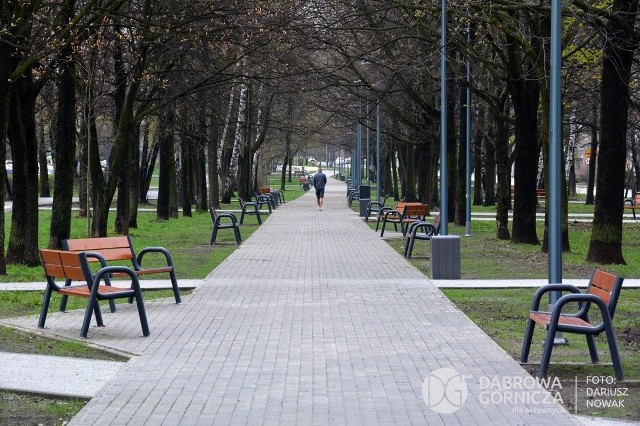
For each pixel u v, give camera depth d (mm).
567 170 77188
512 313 14602
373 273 20594
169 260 15906
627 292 17438
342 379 9641
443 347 11445
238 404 8578
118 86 30250
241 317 14000
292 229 37500
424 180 51219
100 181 29328
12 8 19844
